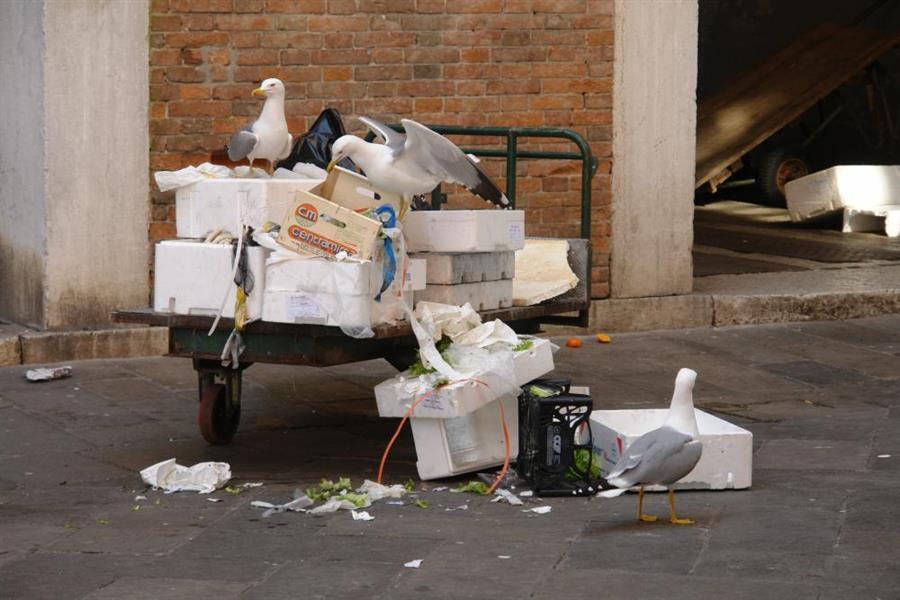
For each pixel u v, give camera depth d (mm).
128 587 7855
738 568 7938
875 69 26500
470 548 8469
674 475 8688
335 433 11734
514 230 10906
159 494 9914
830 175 21906
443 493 9844
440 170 9984
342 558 8320
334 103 14953
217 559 8344
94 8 13898
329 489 9875
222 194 10164
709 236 21422
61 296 14141
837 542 8383
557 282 11688
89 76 13969
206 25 14445
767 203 25297
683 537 8586
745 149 24141
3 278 15055
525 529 8859
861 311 16359
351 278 9531
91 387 13086
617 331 15672
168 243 10273
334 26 14852
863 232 21891
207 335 10328
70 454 11031
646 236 15766
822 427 11766
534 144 15484
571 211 15594
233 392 11234
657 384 13477
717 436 9641
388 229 9789
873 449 10922
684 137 15797
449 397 9695
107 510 9492
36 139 14039
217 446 11297
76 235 14117
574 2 15367
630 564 8070
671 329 15836
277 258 9742
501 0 15234
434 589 7719
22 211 14492
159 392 12977
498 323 10438
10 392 12852
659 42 15570
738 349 14883
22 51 14250
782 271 18016
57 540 8789
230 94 14617
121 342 14219
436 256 10430
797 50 26984
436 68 15188
